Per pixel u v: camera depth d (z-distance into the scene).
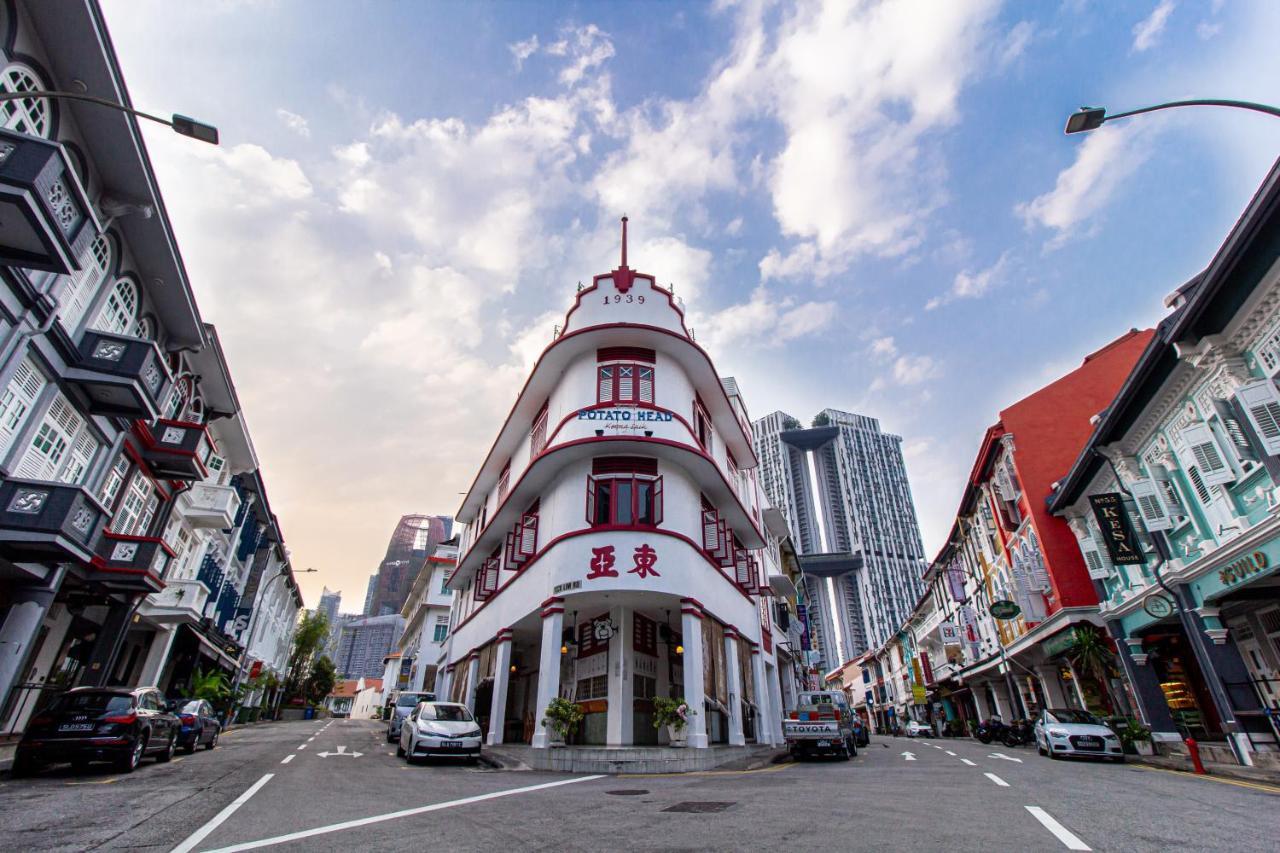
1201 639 14.14
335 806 7.65
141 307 15.95
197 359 20.47
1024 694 29.66
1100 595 19.78
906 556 144.62
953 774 12.17
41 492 11.87
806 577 138.38
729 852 5.08
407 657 57.81
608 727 15.66
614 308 19.03
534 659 22.05
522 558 18.42
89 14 10.59
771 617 28.14
